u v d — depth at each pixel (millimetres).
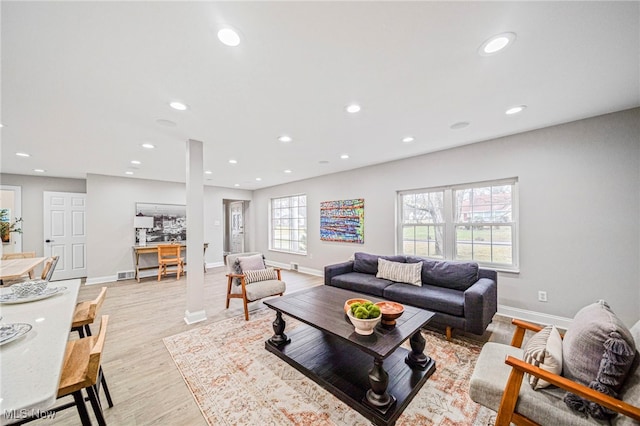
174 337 2719
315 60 1620
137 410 1692
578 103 2279
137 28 1317
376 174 4609
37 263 3611
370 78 1838
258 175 5676
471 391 1419
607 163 2539
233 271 3662
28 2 1134
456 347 2459
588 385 1180
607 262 2555
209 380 1994
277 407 1707
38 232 5328
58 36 1356
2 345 1074
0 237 4891
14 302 1603
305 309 2275
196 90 1969
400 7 1212
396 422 1566
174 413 1668
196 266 3146
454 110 2387
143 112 2342
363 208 4832
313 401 1757
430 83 1913
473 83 1920
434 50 1535
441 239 3883
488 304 2605
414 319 2051
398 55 1580
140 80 1816
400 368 1995
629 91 2066
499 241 3334
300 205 6492
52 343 1093
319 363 2078
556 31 1379
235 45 1464
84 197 5797
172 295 4316
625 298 2471
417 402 1728
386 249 4484
